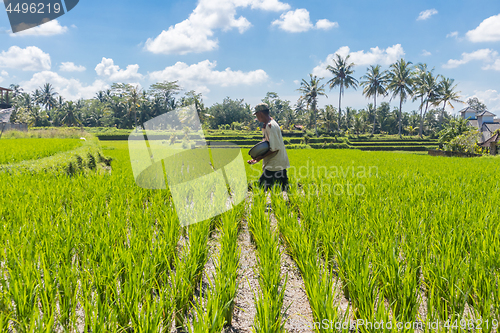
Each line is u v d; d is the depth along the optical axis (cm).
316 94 7469
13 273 242
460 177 875
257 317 230
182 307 247
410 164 1393
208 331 202
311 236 380
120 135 6812
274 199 530
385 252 303
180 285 252
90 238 324
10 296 228
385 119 9838
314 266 287
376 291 246
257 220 421
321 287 244
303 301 296
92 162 1277
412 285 248
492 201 514
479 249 307
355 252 302
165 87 8250
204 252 336
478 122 6006
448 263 266
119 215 419
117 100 9444
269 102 12681
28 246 295
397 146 6512
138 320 202
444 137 4216
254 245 422
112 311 216
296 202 553
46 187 579
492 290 240
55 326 219
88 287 253
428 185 709
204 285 316
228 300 251
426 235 359
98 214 427
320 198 572
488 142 3831
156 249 302
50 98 11575
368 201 522
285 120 11150
